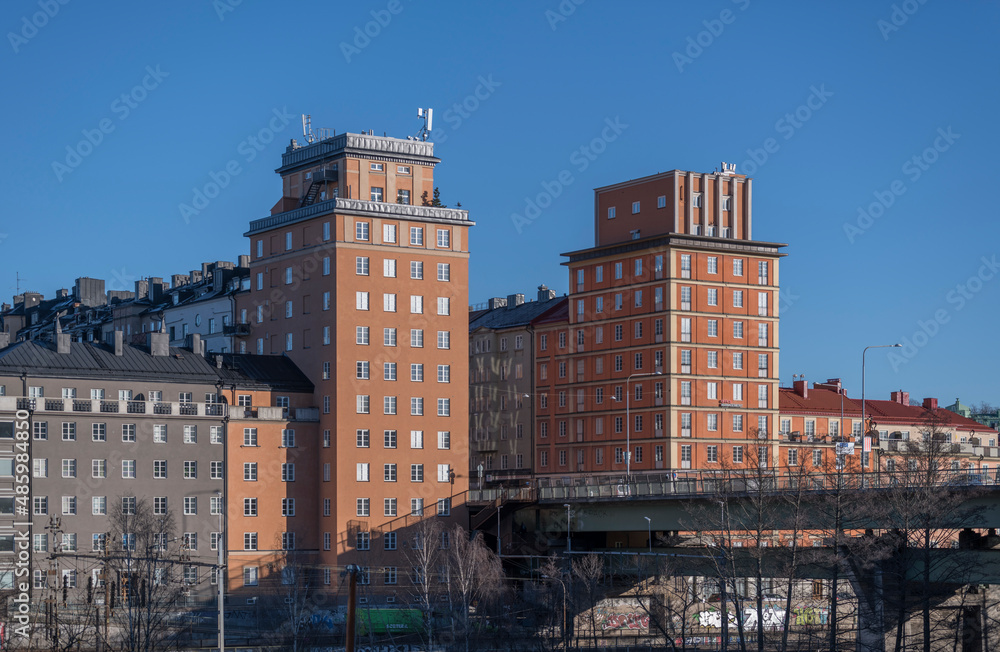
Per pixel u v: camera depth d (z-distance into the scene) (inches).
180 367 5605.3
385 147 5994.1
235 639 4744.1
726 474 4825.3
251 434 5551.2
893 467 4798.2
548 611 5012.3
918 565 4097.0
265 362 5866.1
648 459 6343.5
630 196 6658.5
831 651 3951.8
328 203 5757.9
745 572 4416.8
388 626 4859.7
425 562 5196.9
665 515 4854.8
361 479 5669.3
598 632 5098.4
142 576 4832.7
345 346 5698.8
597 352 6683.1
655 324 6368.1
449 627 4859.7
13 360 5226.4
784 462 6776.6
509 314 7578.7
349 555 5590.6
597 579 5187.0
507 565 5585.6
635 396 6451.8
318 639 4753.9
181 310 7116.1
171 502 5329.7
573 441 6776.6
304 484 5669.3
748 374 6491.1
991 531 4453.7
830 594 4200.3
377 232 5816.9
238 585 5428.2
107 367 5408.5
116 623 4670.3
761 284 6569.9
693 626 5147.6
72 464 5142.7
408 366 5836.6
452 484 5861.2
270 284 6156.5
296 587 4749.0
